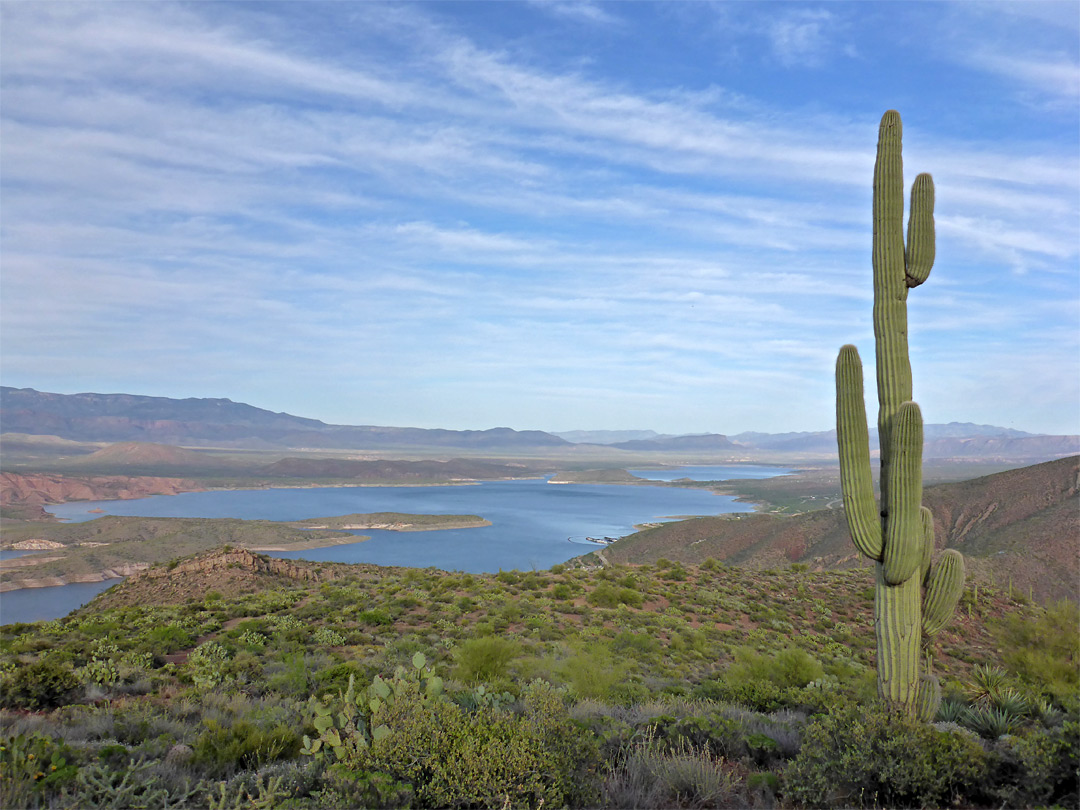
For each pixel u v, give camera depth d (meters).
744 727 9.34
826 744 7.48
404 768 6.25
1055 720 10.99
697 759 7.52
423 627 27.92
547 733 6.91
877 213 10.35
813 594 42.44
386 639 25.14
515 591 38.56
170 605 35.94
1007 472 140.50
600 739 8.07
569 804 6.39
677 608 35.44
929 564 9.97
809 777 7.06
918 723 7.72
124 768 7.03
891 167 10.28
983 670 14.72
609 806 6.59
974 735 8.88
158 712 11.55
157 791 6.06
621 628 29.41
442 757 6.33
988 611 37.56
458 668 15.75
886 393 10.04
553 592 37.50
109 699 13.51
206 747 7.87
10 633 27.50
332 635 24.97
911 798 6.90
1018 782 7.11
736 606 36.97
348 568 51.28
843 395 9.95
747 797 7.08
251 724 8.66
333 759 6.58
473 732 6.61
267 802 5.77
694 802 6.86
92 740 8.70
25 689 12.88
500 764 6.10
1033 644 16.08
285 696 14.26
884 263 10.23
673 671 20.73
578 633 26.97
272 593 37.38
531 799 6.09
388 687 7.32
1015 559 86.31
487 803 5.91
